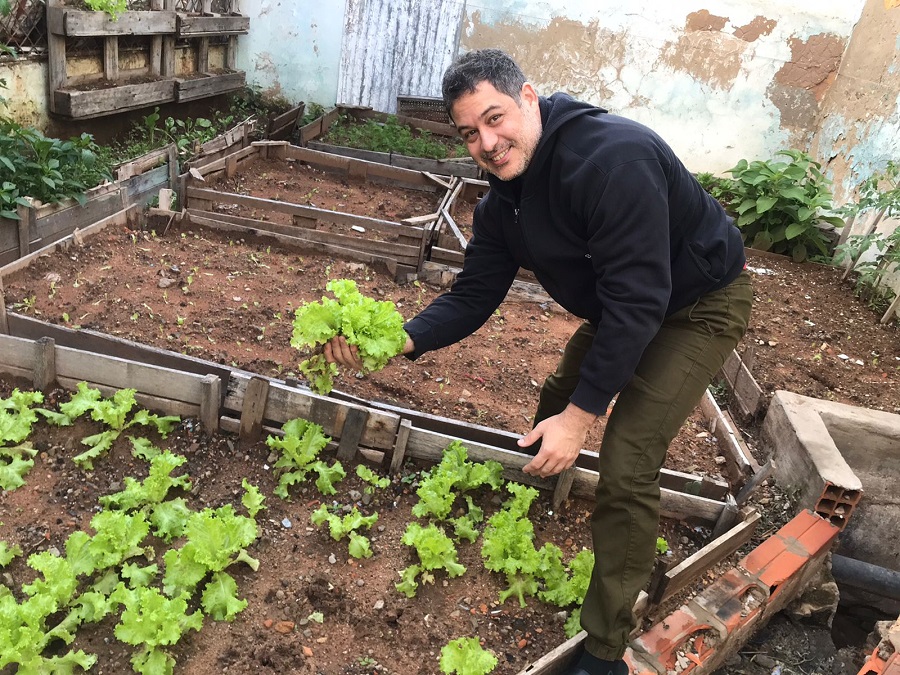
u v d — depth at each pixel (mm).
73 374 3701
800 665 3342
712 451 4191
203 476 3410
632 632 2891
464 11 9844
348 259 5828
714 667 3072
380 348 2697
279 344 4465
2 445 3381
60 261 4918
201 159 7223
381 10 9828
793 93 9516
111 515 2877
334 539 3168
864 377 5336
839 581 3959
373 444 3570
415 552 3172
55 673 2422
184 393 3609
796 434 4062
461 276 3006
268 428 3629
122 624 2625
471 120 2236
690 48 9555
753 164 8328
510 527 3125
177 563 2768
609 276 2244
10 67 6398
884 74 7918
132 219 5773
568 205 2324
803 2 9039
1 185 4867
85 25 6887
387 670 2643
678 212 2400
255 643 2662
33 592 2639
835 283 7234
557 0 9625
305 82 10305
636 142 2201
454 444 3473
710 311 2570
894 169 6695
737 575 3158
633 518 2443
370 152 8445
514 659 2760
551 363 4914
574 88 10055
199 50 9312
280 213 6523
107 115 7824
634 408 2482
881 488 4426
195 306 4746
